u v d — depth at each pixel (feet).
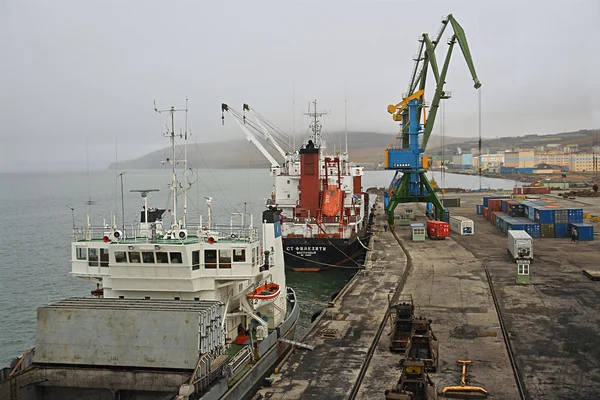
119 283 98.73
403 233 286.66
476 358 101.19
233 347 102.94
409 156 295.48
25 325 148.77
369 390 88.17
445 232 259.19
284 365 100.12
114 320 82.33
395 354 104.42
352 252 217.77
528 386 88.79
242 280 97.19
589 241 247.09
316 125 250.16
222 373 82.69
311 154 222.07
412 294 150.41
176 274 96.07
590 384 89.45
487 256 211.00
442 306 137.59
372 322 125.18
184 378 79.20
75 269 102.94
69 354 83.61
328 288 185.06
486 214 352.69
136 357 81.61
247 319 109.60
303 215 221.87
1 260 243.60
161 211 117.19
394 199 308.81
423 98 296.30
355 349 107.65
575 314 129.49
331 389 88.99
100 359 82.79
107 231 111.45
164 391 80.43
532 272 179.32
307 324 143.33
